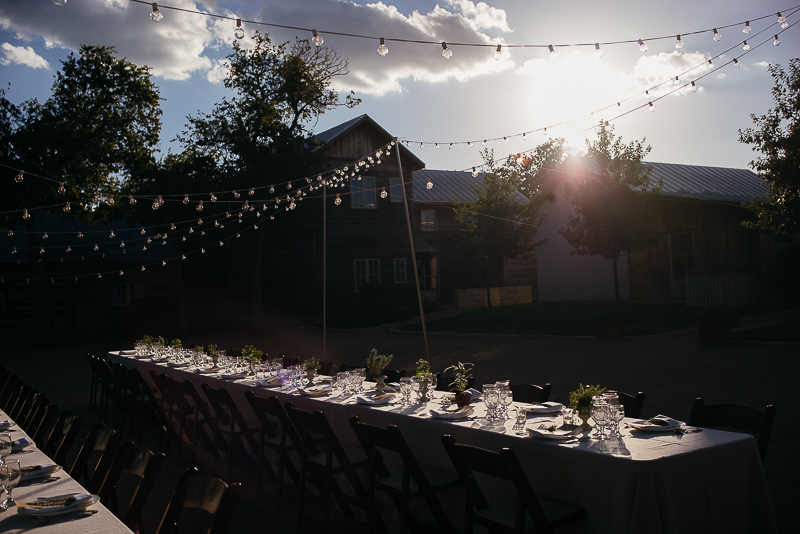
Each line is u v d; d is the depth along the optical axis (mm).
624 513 3062
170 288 26406
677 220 20281
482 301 25000
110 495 3609
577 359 11680
